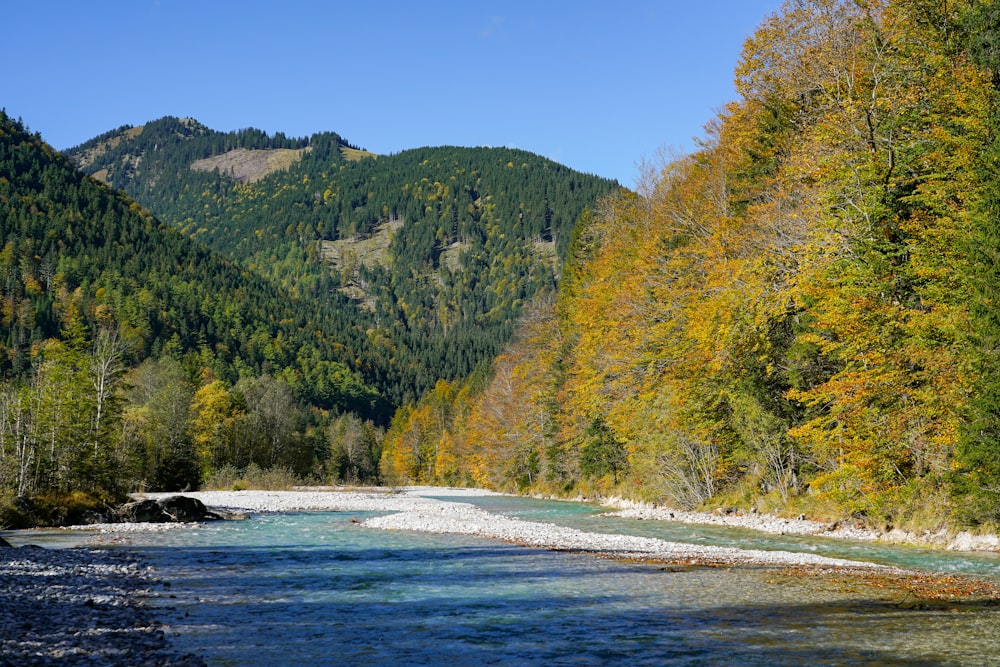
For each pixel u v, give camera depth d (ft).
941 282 87.76
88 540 95.09
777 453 120.88
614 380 168.35
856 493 100.27
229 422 351.46
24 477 135.95
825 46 123.85
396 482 471.21
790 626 43.50
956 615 46.29
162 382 350.43
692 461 141.59
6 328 519.60
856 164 100.89
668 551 81.41
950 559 74.64
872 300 91.81
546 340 256.73
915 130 99.40
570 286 252.21
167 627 42.96
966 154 89.66
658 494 152.87
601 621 45.19
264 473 315.17
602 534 100.48
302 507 175.73
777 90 138.31
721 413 132.67
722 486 138.51
